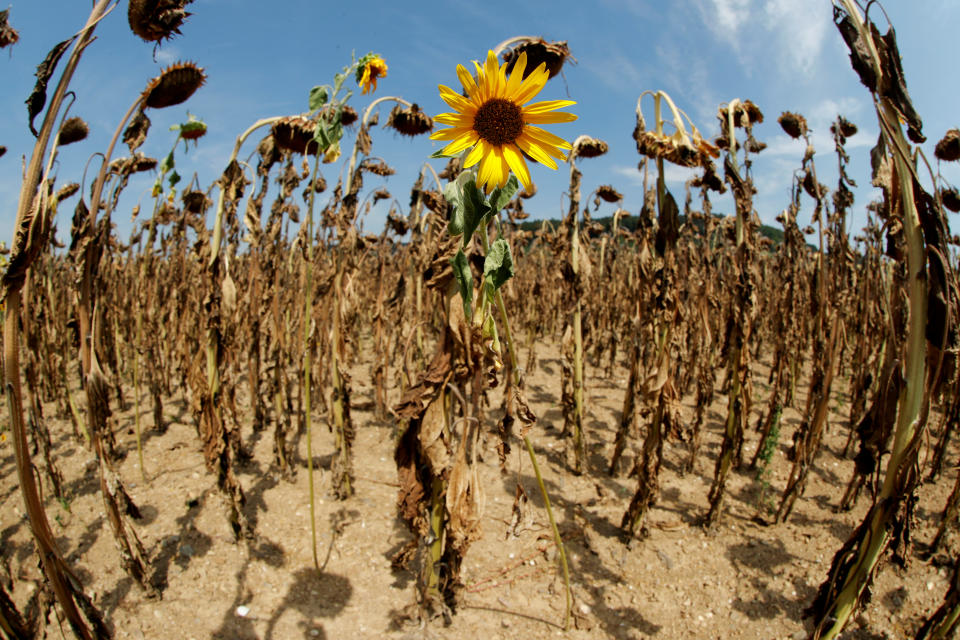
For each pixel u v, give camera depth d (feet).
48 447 3.84
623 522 3.86
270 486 4.54
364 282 9.98
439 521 2.89
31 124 1.57
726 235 6.03
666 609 3.19
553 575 3.47
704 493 4.51
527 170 1.75
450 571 3.03
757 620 3.07
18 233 1.55
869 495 4.31
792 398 6.23
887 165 2.20
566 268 4.75
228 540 3.71
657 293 3.43
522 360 9.00
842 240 3.95
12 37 1.88
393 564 3.15
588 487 4.63
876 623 3.03
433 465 2.60
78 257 2.48
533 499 4.42
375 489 4.58
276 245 4.64
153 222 4.96
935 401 1.84
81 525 3.83
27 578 3.26
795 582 3.34
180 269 6.38
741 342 3.68
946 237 1.75
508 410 2.39
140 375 7.18
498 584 3.38
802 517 4.07
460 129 1.75
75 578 1.95
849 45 1.78
